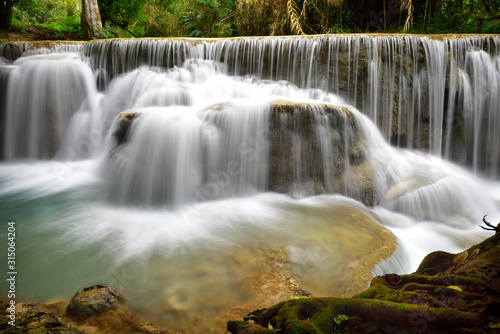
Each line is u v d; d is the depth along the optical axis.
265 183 5.92
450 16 10.59
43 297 3.16
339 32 10.49
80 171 7.05
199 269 3.54
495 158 7.93
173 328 2.74
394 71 7.72
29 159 8.06
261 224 4.63
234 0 12.27
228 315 2.88
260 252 3.87
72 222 4.73
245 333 1.70
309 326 1.58
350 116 6.23
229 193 5.72
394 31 10.60
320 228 4.52
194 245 4.05
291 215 4.96
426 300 1.87
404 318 1.69
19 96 7.98
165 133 5.70
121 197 5.71
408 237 5.07
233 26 12.74
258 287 3.25
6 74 7.87
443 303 1.83
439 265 2.51
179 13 15.95
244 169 5.96
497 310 1.68
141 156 5.78
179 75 8.56
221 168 5.92
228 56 8.73
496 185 7.60
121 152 5.98
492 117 7.89
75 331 2.54
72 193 5.90
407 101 7.84
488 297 1.80
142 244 4.08
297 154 5.89
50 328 2.54
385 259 3.85
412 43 7.62
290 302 1.81
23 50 9.18
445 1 10.63
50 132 8.12
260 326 1.73
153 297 3.11
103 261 3.73
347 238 4.25
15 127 8.04
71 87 8.39
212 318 2.84
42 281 3.39
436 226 5.49
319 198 5.73
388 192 6.04
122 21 15.05
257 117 5.91
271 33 10.96
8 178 6.71
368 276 3.47
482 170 8.09
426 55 7.65
